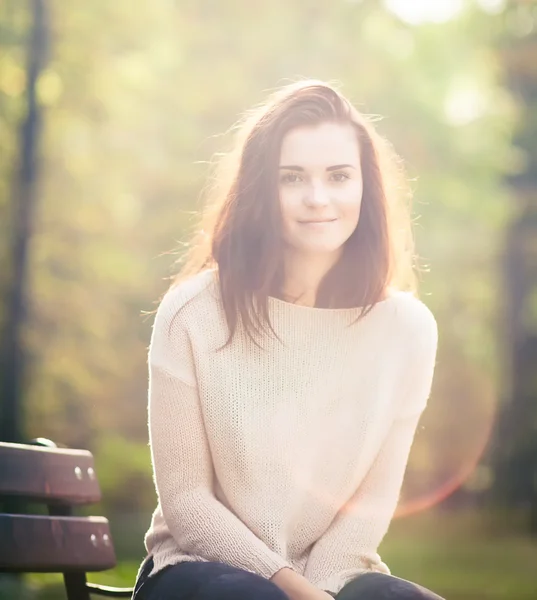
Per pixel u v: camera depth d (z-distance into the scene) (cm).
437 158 2748
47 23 1986
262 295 369
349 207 372
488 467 3008
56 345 2406
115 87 2236
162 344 372
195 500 363
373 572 359
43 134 2094
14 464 360
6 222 2077
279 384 372
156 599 333
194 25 2408
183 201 2444
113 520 2609
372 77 2534
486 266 2994
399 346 388
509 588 1363
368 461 383
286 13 2452
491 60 2914
